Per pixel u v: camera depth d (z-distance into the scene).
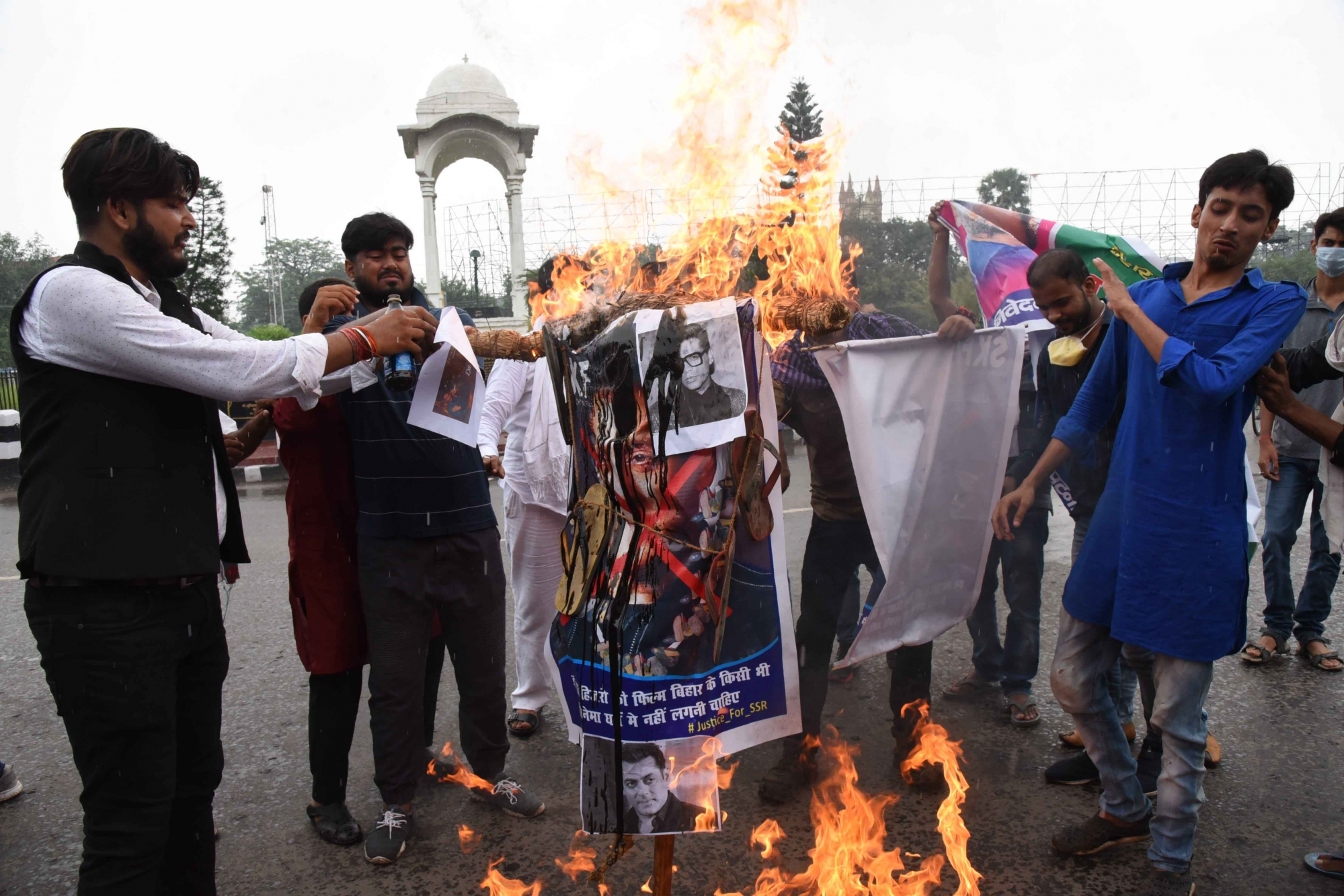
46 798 3.21
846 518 3.04
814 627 3.07
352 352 2.16
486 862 2.73
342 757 2.90
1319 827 2.74
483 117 15.46
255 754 3.52
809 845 2.74
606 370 1.95
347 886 2.63
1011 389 2.97
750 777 3.18
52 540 1.82
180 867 2.19
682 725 1.96
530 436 3.48
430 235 16.16
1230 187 2.29
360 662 2.89
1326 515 2.63
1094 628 2.60
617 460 1.96
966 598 3.09
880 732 3.48
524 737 3.64
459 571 2.85
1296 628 4.18
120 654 1.87
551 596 3.60
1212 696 3.75
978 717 3.61
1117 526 2.51
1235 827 2.76
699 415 1.94
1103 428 2.90
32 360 1.85
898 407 2.80
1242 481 2.36
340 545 2.83
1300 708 3.60
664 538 1.95
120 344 1.81
